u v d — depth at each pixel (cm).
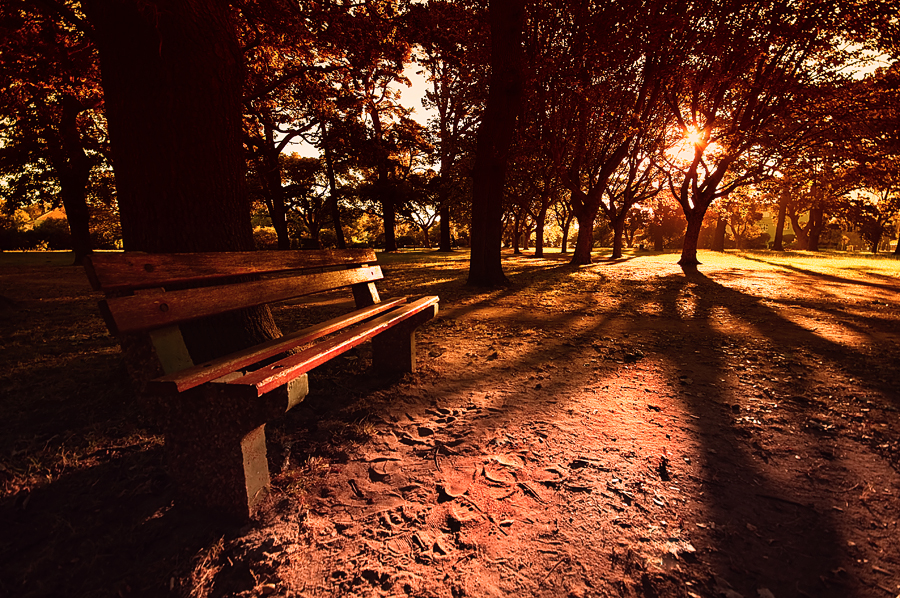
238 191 346
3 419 296
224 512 200
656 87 1490
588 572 167
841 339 570
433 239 7112
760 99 1752
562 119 1415
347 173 3809
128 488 220
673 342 551
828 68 1552
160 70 297
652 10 1195
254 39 681
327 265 356
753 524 196
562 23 1323
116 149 312
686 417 315
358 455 258
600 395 360
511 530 192
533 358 473
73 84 651
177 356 197
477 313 764
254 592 157
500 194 1125
